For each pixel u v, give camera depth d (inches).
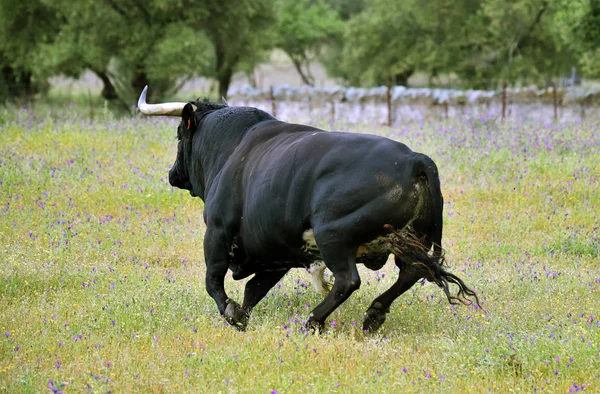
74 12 3865.7
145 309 949.8
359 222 809.5
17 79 4458.7
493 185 1578.5
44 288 1051.9
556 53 5083.7
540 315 928.3
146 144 1899.6
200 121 1027.9
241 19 4249.5
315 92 3208.7
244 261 949.8
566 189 1526.8
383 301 872.9
